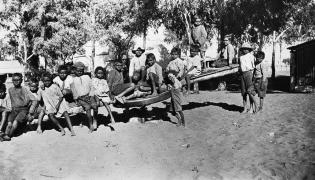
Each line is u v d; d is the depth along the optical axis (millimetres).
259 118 10766
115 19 37688
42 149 8820
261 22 31141
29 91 10094
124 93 11031
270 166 6762
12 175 7109
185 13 29062
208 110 12711
